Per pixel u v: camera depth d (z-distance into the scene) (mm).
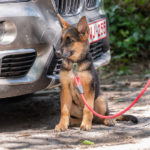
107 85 14180
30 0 8492
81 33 8250
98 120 9023
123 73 16562
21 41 8133
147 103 10703
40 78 8523
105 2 20531
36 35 8359
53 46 8719
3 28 8000
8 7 8047
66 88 8469
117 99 11609
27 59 8367
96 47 10844
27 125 9094
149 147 6918
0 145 7293
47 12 8773
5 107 11195
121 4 20516
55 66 8961
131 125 8578
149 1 21281
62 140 7582
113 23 19062
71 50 8172
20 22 8094
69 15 9641
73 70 8234
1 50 7945
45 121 9453
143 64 18219
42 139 7680
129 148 6859
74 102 8750
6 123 9375
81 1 10156
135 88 13297
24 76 8367
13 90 8156
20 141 7559
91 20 10375
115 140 7426
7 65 8062
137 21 19875
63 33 8344
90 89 8328
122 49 18797
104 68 17562
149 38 19172
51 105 11258
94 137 7723
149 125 8422
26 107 11117
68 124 8609
